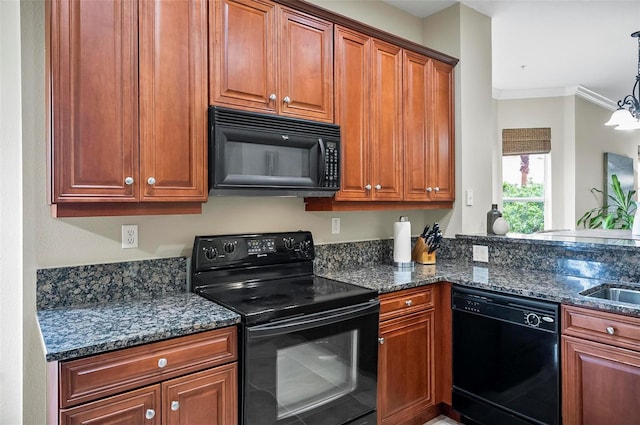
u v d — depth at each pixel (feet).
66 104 4.65
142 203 5.30
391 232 9.61
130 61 5.08
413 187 8.52
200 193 5.63
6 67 5.10
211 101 5.73
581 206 17.26
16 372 5.20
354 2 8.85
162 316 4.99
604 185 19.19
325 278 7.43
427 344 7.59
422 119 8.72
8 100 5.12
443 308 7.84
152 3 5.27
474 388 7.30
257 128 6.00
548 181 17.16
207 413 4.79
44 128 5.34
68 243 5.52
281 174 6.34
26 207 5.23
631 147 22.33
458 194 9.46
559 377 6.14
